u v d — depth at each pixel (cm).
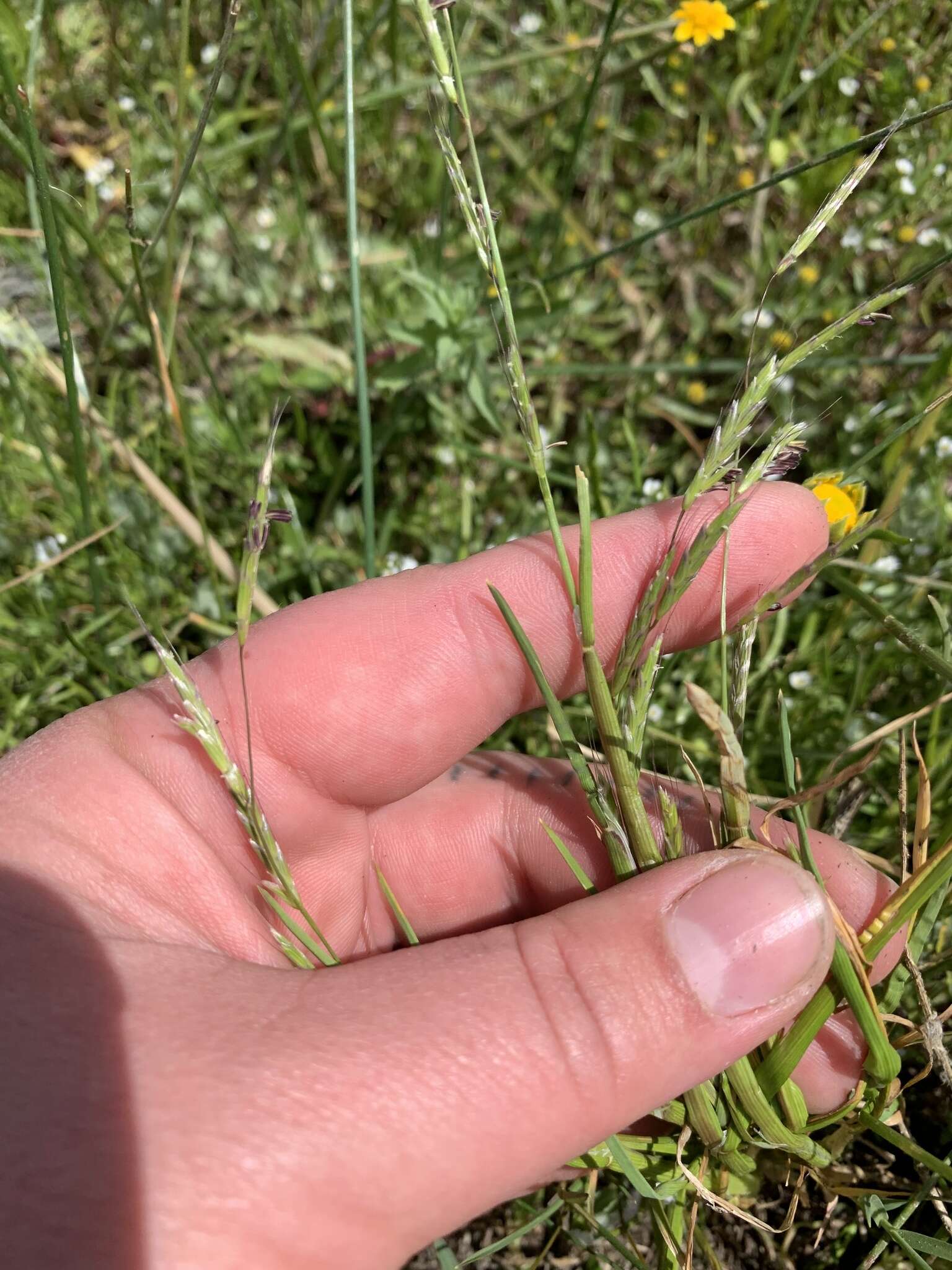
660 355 22
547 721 18
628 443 21
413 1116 8
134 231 14
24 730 18
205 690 12
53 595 19
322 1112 8
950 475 19
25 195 22
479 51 26
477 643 13
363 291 23
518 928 10
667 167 24
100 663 17
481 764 15
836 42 24
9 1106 8
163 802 11
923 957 14
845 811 13
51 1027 8
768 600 10
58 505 19
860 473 19
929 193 21
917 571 18
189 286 22
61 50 23
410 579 13
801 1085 12
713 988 9
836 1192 11
